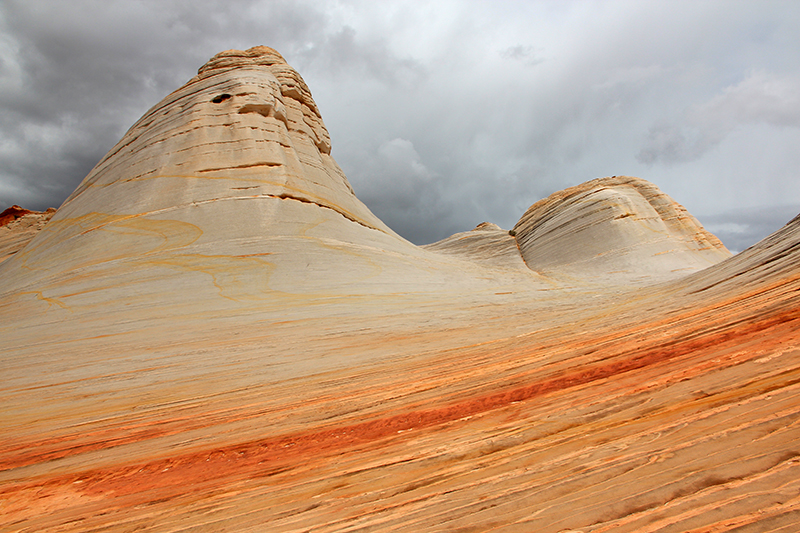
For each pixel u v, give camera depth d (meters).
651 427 2.86
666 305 8.42
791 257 6.36
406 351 10.66
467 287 25.27
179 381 9.66
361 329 14.27
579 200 59.06
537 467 2.79
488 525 2.23
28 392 9.59
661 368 4.18
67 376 10.59
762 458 2.09
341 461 4.02
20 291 22.34
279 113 42.19
